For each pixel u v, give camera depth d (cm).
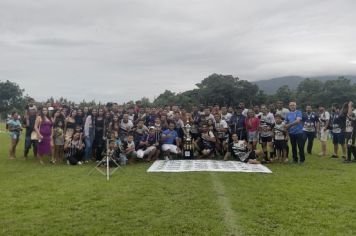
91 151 1681
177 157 1742
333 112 1820
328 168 1438
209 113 1759
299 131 1575
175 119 1753
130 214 801
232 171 1347
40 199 930
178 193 991
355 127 1582
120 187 1069
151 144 1670
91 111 1691
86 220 762
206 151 1717
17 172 1345
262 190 1030
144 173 1320
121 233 690
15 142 1731
